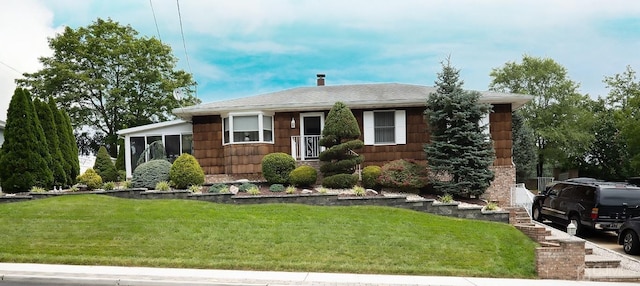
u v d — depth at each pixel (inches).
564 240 394.9
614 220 569.3
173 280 339.6
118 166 1031.0
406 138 752.3
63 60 1323.8
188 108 780.6
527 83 1774.1
